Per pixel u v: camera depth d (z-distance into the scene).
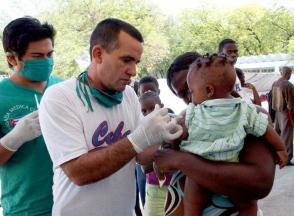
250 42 31.39
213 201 1.77
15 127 2.18
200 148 1.70
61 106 1.82
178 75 2.12
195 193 1.78
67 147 1.78
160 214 3.42
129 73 1.82
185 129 1.78
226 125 1.66
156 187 3.37
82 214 1.88
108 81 1.83
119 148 1.68
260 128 1.65
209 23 33.56
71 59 28.25
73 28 31.11
